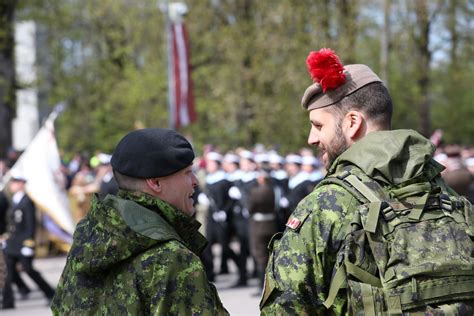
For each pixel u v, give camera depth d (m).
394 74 29.28
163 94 28.39
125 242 2.98
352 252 3.02
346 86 3.30
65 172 19.61
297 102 26.27
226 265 16.02
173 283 2.95
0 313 12.06
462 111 36.00
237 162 14.95
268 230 13.07
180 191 3.25
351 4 25.02
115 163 3.25
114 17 30.59
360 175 3.16
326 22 25.38
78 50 31.45
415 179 3.13
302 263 3.08
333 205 3.10
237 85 26.56
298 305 3.06
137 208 3.11
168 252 2.99
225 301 12.61
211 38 26.34
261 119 26.47
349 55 24.61
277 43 25.48
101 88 30.75
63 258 19.69
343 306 3.05
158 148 3.20
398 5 28.39
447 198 3.16
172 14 18.27
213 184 14.74
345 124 3.31
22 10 21.36
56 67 29.98
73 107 31.23
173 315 2.93
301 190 14.23
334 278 3.03
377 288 2.96
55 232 13.52
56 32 29.39
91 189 18.86
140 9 29.69
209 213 14.76
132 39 30.25
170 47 18.16
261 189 12.99
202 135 27.67
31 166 13.08
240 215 14.48
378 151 3.16
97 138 30.38
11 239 12.52
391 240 3.02
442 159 13.77
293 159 14.58
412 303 2.94
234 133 27.97
